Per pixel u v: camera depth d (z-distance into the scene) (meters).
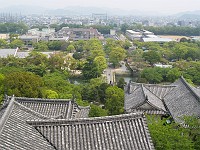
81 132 15.47
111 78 82.12
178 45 117.25
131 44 144.88
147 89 40.16
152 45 125.25
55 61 80.62
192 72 74.88
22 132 14.49
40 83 41.25
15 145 13.16
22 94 37.84
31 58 82.88
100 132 15.60
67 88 53.00
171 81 73.69
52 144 14.65
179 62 87.50
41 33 185.25
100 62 85.38
